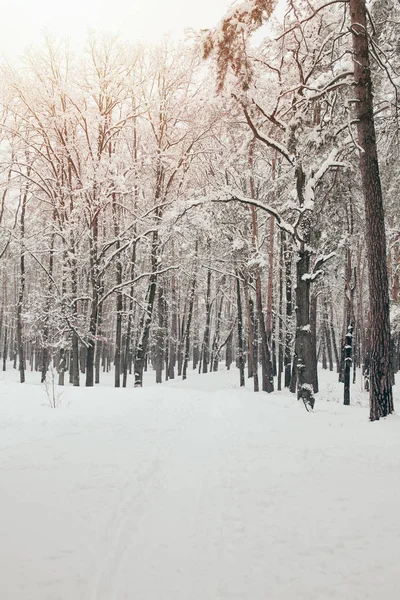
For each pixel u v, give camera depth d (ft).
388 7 36.29
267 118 43.11
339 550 11.21
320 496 15.28
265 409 41.93
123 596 8.99
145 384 103.09
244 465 19.65
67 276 80.07
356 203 47.55
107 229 91.30
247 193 73.87
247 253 70.69
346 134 44.70
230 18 32.30
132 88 77.20
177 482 17.13
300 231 45.37
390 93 40.24
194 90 77.15
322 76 40.68
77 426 29.48
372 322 31.71
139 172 78.79
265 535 12.11
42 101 77.61
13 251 88.12
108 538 11.77
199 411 43.47
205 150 78.33
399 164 47.34
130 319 94.53
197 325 149.28
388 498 14.94
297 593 9.23
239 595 9.10
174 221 48.19
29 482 16.21
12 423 30.22
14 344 165.58
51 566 10.07
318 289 69.97
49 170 82.99
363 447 22.59
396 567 10.32
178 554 10.95
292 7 35.37
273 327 100.58
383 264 31.68
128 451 22.16
